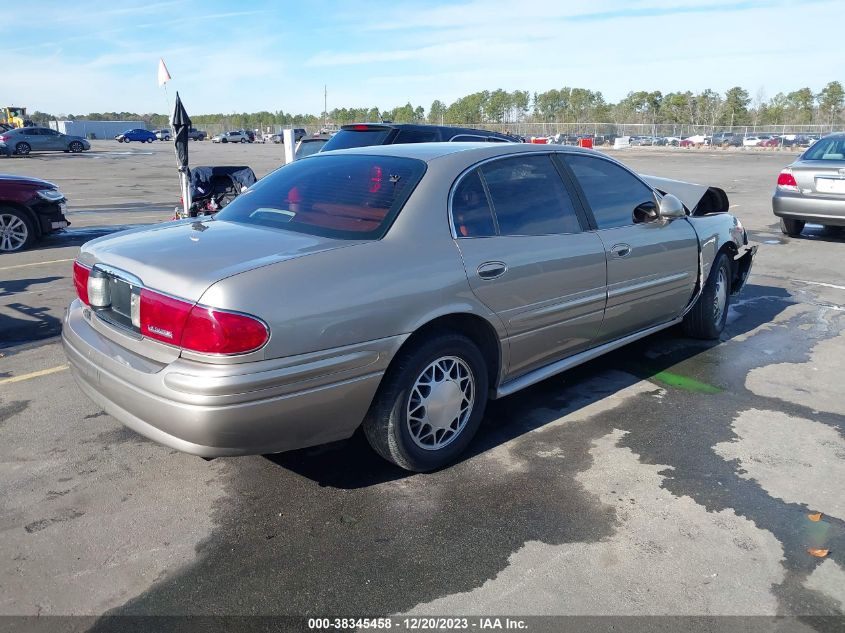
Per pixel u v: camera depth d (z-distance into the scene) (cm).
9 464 342
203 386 254
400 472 337
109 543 279
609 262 405
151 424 275
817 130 6128
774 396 432
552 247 370
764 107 8738
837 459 349
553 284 369
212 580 257
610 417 401
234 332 255
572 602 245
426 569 263
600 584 254
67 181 2125
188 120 873
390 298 293
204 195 962
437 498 313
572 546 277
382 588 253
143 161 3241
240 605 244
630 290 427
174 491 319
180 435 265
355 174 356
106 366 291
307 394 274
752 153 4481
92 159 3397
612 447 363
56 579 257
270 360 263
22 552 273
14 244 944
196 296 259
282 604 245
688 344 538
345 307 280
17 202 937
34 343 532
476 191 349
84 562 267
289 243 299
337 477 332
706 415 404
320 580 257
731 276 576
